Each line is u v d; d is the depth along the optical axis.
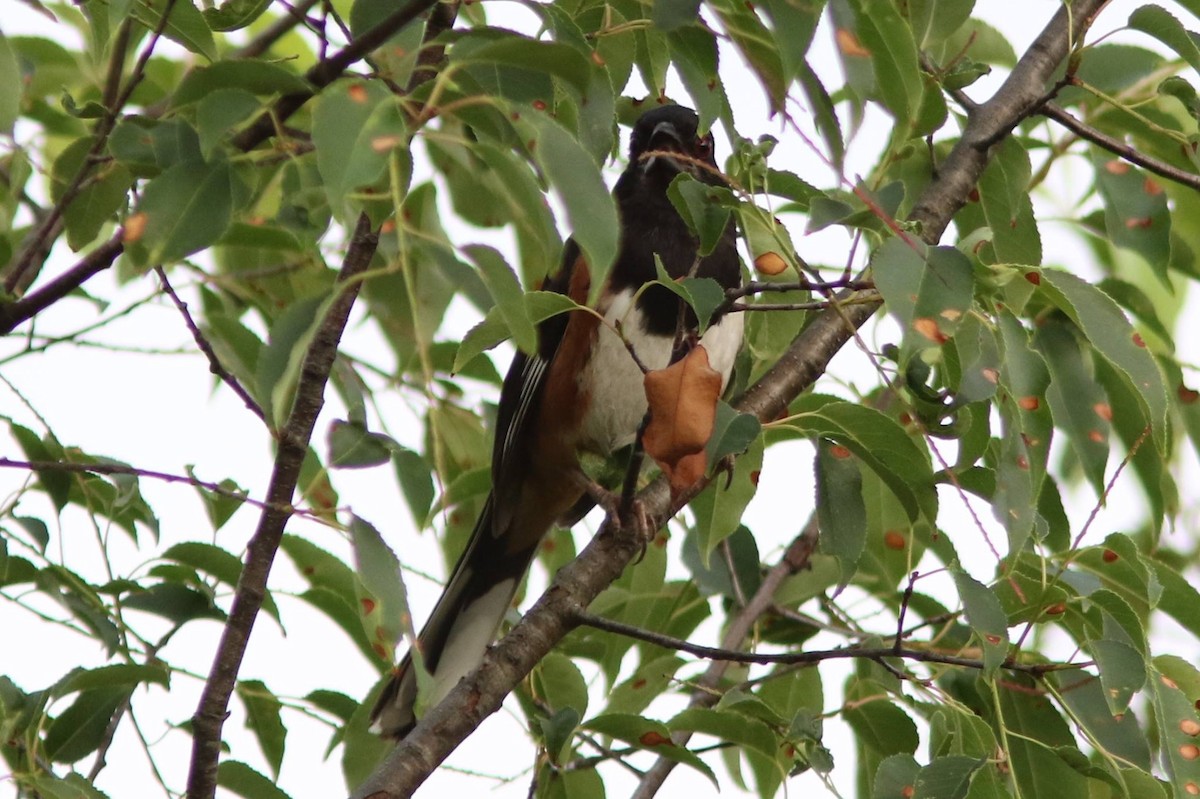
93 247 6.59
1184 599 5.79
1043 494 6.36
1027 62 7.28
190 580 5.72
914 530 6.78
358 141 3.31
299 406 4.60
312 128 3.32
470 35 4.05
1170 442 6.60
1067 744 5.73
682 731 5.72
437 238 3.66
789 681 6.88
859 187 4.36
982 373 4.87
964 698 5.89
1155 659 5.45
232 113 3.92
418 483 4.89
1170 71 6.89
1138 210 6.66
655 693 6.64
